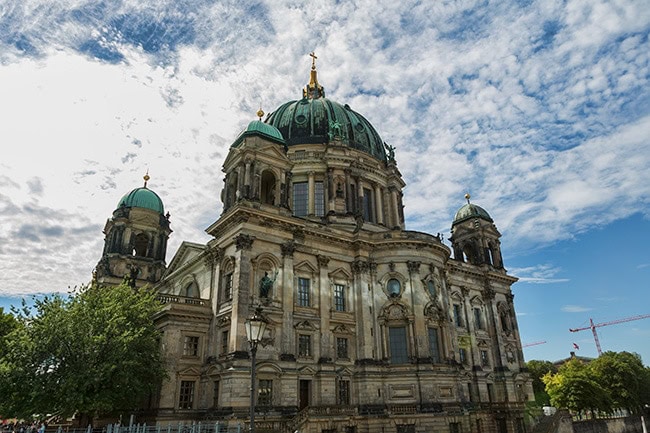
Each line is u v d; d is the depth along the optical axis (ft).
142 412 161.89
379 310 188.14
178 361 160.86
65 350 134.51
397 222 243.19
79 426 161.58
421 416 165.37
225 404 143.23
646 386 337.72
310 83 306.96
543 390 393.29
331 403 165.48
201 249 211.00
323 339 173.58
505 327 260.01
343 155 233.96
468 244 278.05
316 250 186.60
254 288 162.50
